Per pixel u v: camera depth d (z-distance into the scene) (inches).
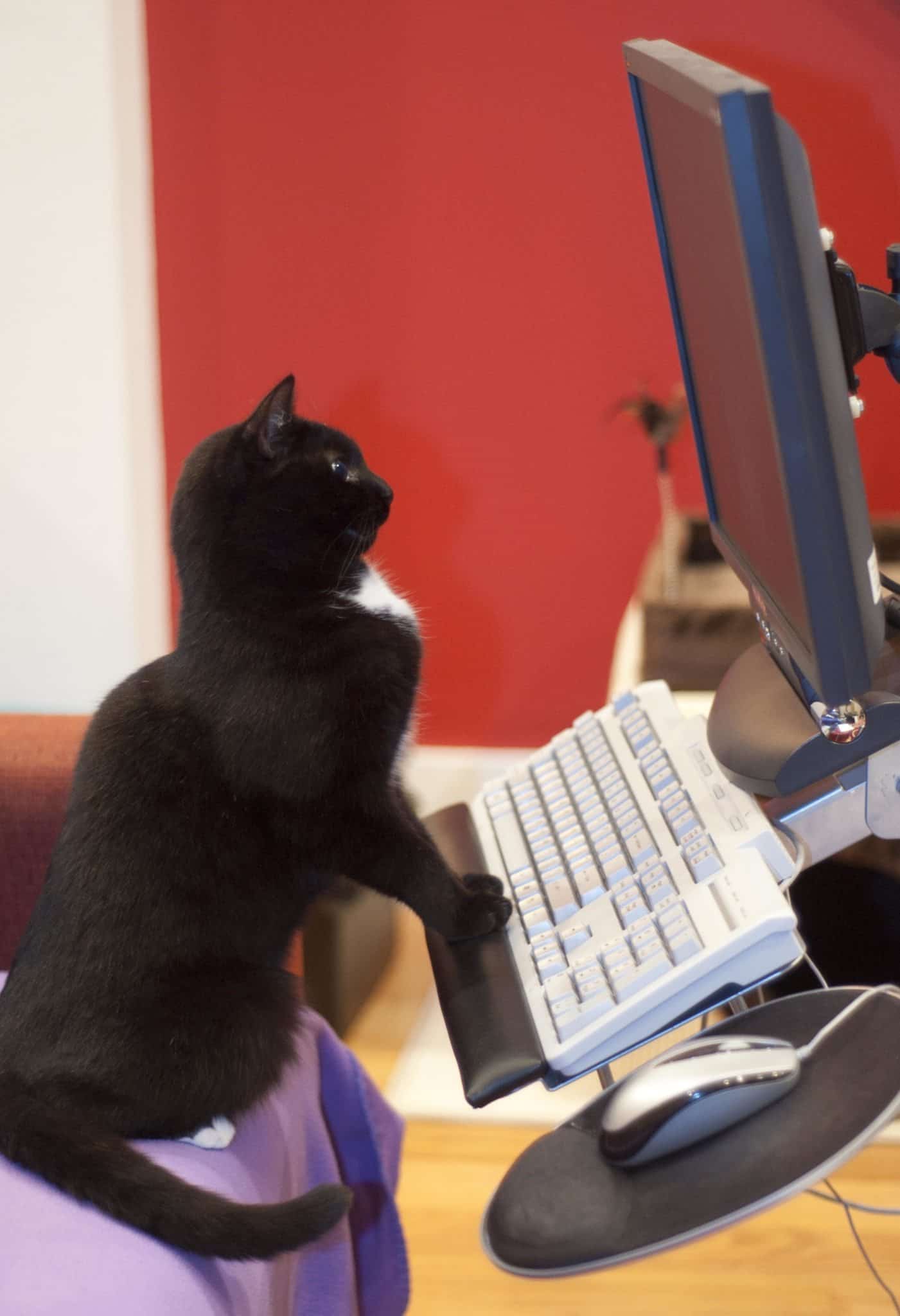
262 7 87.7
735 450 30.2
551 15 87.0
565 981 28.6
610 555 98.7
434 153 90.4
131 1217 29.5
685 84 23.3
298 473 42.2
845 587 22.8
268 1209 29.6
